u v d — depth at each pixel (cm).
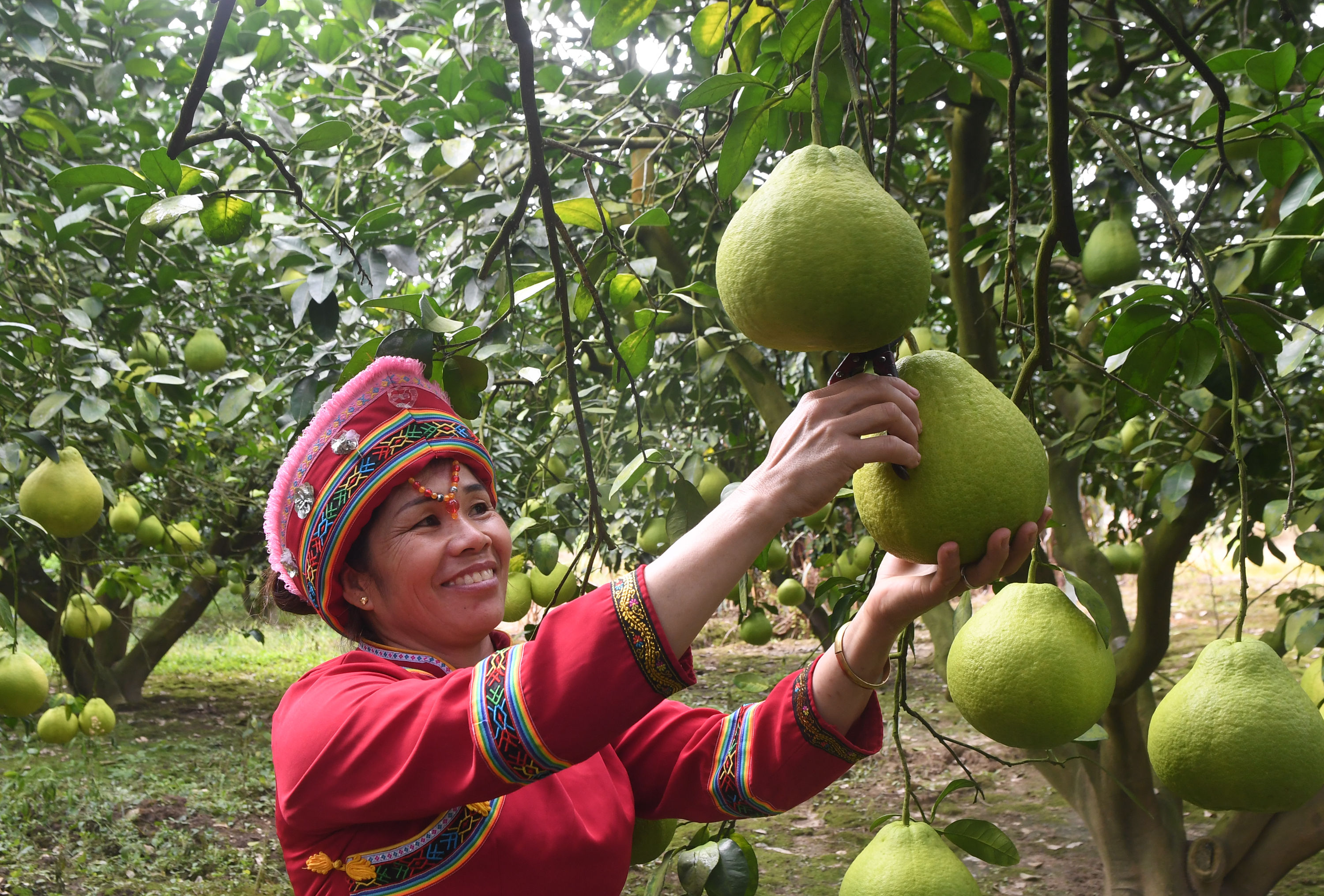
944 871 131
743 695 734
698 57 255
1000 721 110
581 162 286
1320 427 348
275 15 329
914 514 98
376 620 150
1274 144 156
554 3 260
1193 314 140
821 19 128
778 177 97
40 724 403
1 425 299
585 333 331
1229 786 106
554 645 101
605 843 140
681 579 99
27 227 341
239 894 443
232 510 626
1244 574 113
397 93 350
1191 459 264
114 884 443
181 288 363
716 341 282
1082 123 145
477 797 105
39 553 432
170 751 667
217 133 133
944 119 319
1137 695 371
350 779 112
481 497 150
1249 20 287
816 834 524
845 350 96
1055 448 339
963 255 262
